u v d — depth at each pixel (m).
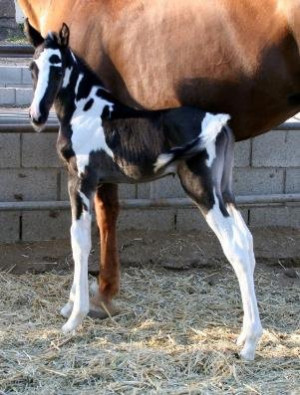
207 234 5.28
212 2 3.62
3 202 5.00
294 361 3.64
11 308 4.29
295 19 3.39
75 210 3.77
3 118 5.55
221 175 3.64
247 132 3.80
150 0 3.83
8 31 13.21
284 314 4.26
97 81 3.77
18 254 4.97
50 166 5.08
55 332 3.92
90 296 4.32
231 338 3.89
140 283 4.70
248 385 3.39
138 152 3.64
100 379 3.47
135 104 3.88
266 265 5.02
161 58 3.72
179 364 3.59
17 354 3.68
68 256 4.96
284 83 3.54
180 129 3.55
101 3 3.97
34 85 3.68
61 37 3.66
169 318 4.16
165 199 5.00
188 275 4.86
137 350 3.74
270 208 5.37
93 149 3.71
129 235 5.19
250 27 3.51
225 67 3.59
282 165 5.30
